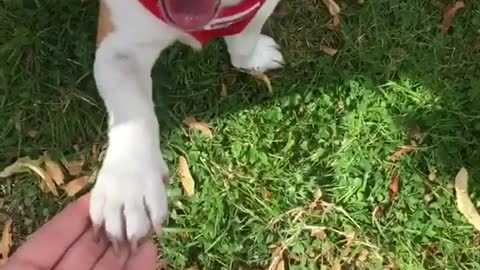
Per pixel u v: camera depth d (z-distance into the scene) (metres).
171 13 0.52
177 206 0.68
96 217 0.51
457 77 0.73
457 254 0.70
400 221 0.70
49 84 0.70
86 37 0.70
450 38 0.74
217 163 0.70
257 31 0.64
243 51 0.67
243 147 0.70
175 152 0.69
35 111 0.69
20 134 0.69
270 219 0.69
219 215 0.68
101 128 0.69
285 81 0.72
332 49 0.73
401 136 0.72
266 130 0.71
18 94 0.69
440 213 0.70
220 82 0.71
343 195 0.70
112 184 0.51
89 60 0.70
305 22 0.73
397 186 0.71
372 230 0.70
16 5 0.70
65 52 0.70
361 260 0.69
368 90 0.72
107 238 0.51
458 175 0.71
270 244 0.69
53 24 0.70
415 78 0.73
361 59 0.73
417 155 0.71
